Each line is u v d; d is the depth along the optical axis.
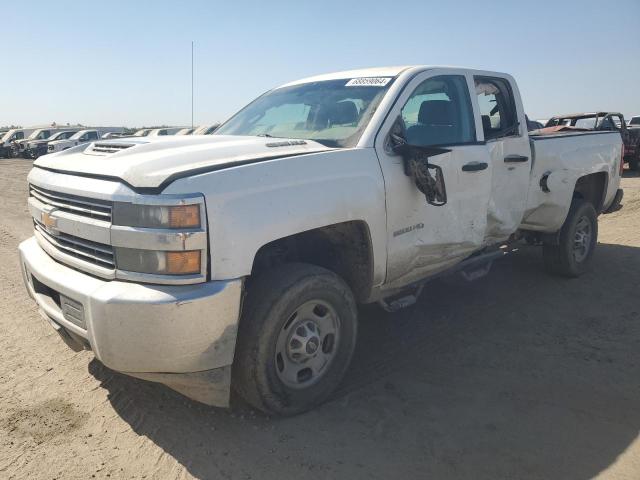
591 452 2.88
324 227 3.40
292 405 3.22
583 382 3.65
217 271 2.75
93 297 2.71
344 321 3.40
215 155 3.07
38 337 4.45
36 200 3.65
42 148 34.69
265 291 3.02
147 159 2.94
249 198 2.86
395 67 4.28
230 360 2.86
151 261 2.69
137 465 2.82
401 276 3.90
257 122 4.50
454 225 4.12
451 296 5.42
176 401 3.42
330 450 2.92
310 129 4.02
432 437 3.03
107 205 2.82
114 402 3.42
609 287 5.65
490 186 4.39
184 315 2.65
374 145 3.57
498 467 2.76
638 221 8.98
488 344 4.29
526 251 7.12
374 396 3.49
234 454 2.90
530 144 5.11
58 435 3.08
